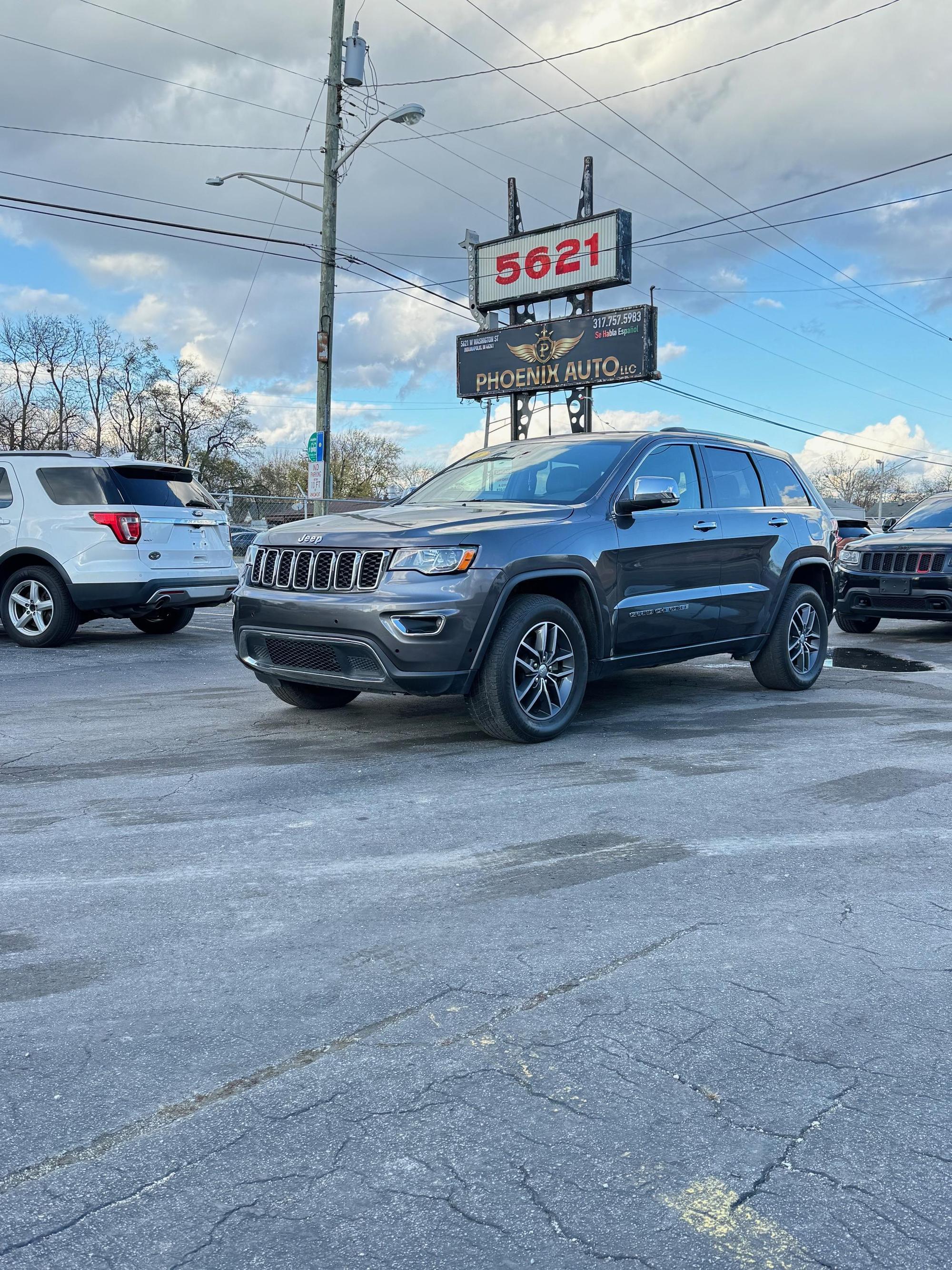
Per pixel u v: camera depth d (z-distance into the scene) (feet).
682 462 21.75
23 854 12.13
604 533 19.07
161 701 23.13
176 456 216.74
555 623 18.11
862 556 38.29
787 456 25.45
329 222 69.56
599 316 96.78
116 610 33.22
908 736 18.94
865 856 12.03
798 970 8.91
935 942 9.55
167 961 9.12
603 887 10.96
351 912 10.26
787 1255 5.46
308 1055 7.50
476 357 108.06
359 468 268.82
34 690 24.94
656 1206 5.84
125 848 12.32
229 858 11.93
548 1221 5.72
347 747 17.92
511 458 21.98
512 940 9.54
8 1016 8.13
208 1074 7.25
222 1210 5.83
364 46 68.95
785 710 21.68
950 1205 5.86
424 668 16.56
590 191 98.22
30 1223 5.73
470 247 109.09
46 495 32.81
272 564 18.47
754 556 22.63
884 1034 7.82
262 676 19.38
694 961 9.09
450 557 16.72
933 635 40.04
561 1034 7.79
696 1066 7.33
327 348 70.08
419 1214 5.78
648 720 20.49
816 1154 6.32
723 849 12.26
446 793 14.74
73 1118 6.73
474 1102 6.88
